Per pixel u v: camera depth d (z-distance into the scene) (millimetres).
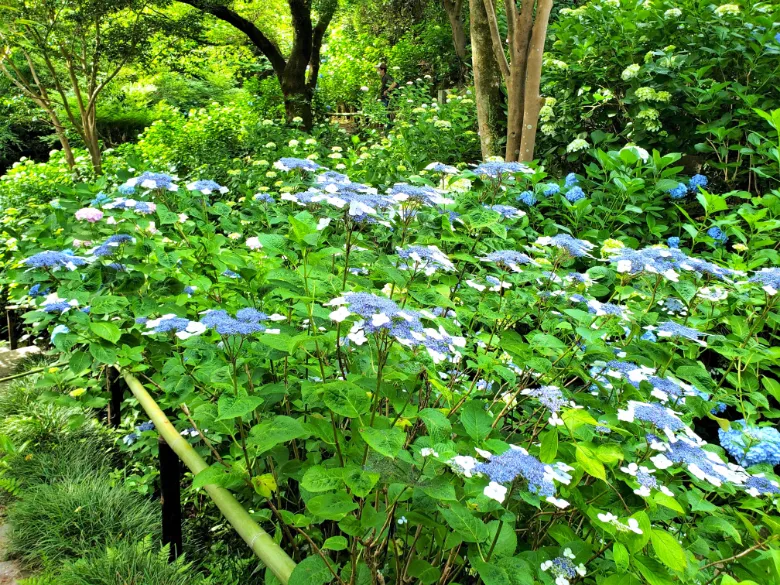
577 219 3428
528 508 1652
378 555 1534
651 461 1542
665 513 1384
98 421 3352
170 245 2752
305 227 1731
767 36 4004
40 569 2295
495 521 1310
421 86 11359
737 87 3988
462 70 12000
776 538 1336
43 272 2422
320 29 11961
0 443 2578
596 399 1711
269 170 5633
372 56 15000
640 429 1601
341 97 14734
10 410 3375
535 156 5043
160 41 11195
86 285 2428
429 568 1354
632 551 1174
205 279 2252
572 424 1318
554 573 1264
